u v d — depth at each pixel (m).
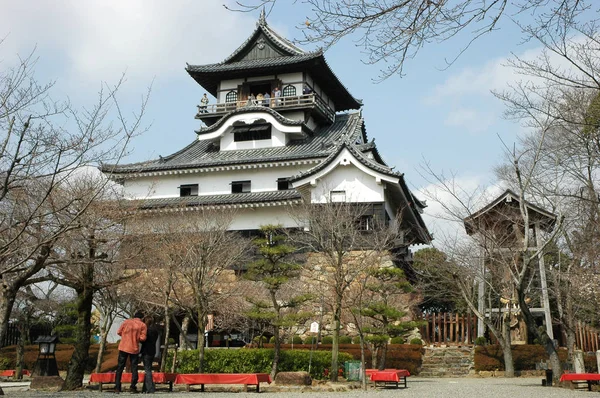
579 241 21.88
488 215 27.25
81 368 16.58
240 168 37.53
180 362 21.52
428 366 27.23
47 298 29.09
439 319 31.20
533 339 30.11
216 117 43.88
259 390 16.81
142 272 23.80
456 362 27.58
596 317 25.78
